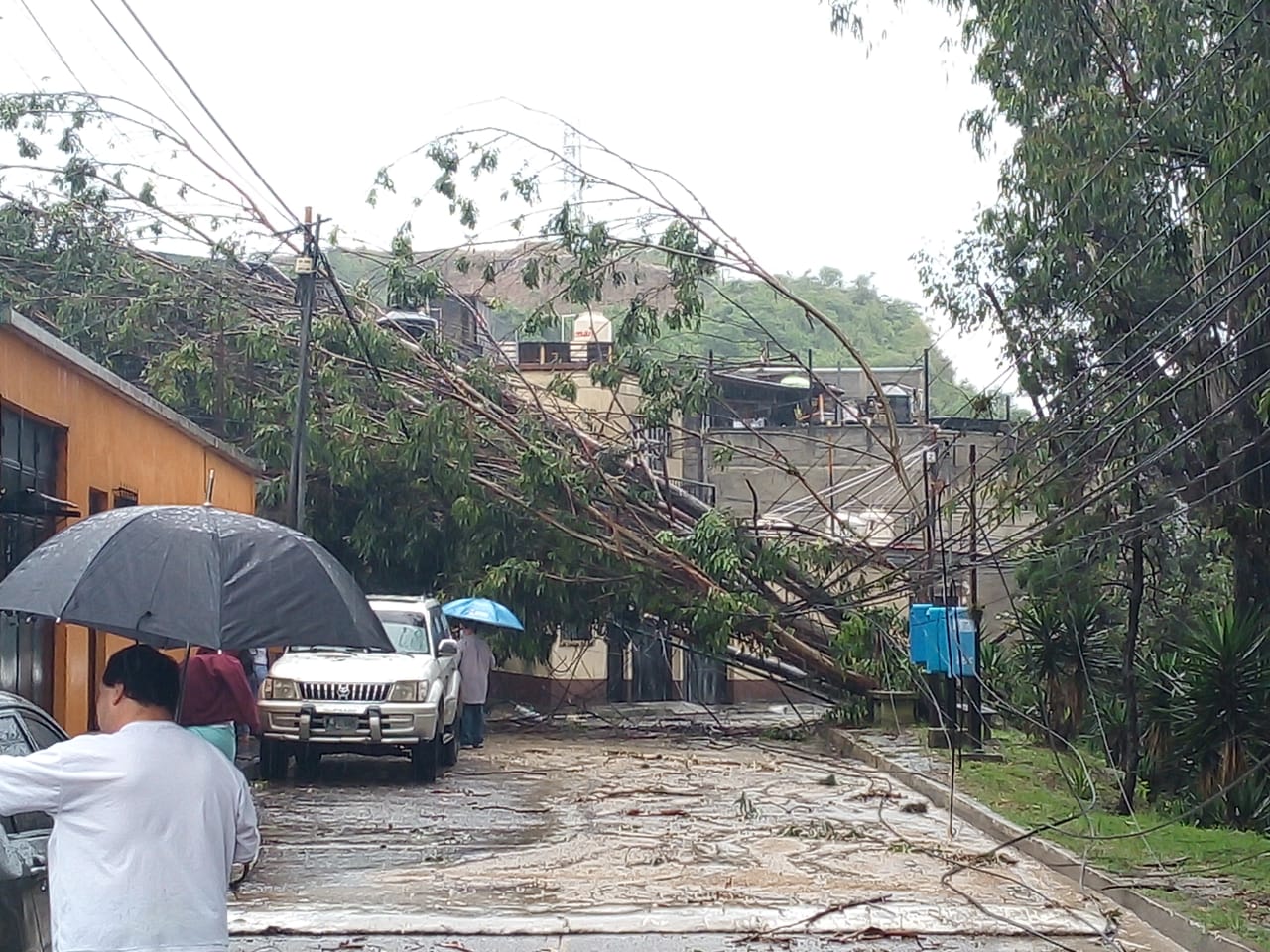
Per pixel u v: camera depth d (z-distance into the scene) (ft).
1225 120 51.01
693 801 57.62
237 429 89.30
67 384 49.14
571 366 112.27
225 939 15.71
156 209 86.28
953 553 75.31
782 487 132.46
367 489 88.53
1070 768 63.36
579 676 118.73
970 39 60.70
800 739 87.20
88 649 53.36
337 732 58.13
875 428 130.21
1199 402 58.03
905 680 84.23
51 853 15.16
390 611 65.21
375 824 49.55
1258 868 40.11
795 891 38.78
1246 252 53.16
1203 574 71.61
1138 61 55.11
